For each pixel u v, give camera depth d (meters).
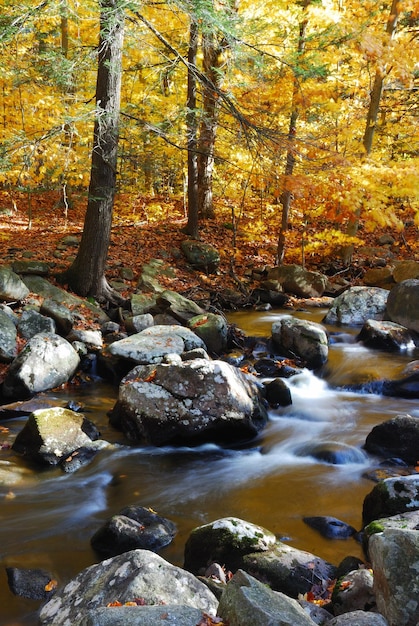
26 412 6.89
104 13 7.66
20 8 7.63
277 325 9.32
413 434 5.72
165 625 2.28
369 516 4.49
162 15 11.55
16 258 11.10
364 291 11.13
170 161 15.15
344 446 5.99
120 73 8.97
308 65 9.70
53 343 7.77
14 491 5.16
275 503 4.97
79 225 14.88
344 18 10.30
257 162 10.21
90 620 2.32
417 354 8.93
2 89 12.45
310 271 13.12
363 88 13.01
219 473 5.60
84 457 5.74
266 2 11.54
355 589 3.23
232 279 13.01
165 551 4.25
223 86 12.02
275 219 16.59
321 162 10.31
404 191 9.15
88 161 11.18
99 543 4.28
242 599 2.39
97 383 8.02
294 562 3.77
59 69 8.67
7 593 3.75
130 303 10.35
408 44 10.76
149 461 5.83
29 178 11.95
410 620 2.55
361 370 8.17
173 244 13.80
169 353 7.43
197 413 6.12
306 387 7.96
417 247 15.48
